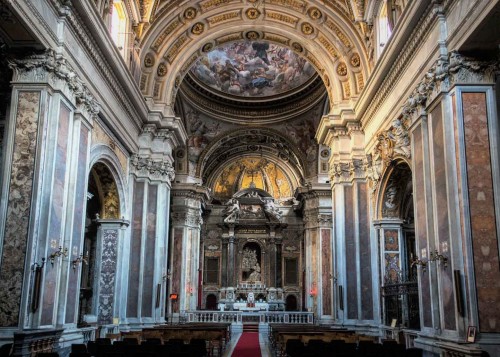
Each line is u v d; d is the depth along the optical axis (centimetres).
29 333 885
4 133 1038
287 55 2795
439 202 1055
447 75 1031
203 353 1016
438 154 1066
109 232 1588
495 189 958
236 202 3528
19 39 956
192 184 2875
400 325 1458
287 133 2986
